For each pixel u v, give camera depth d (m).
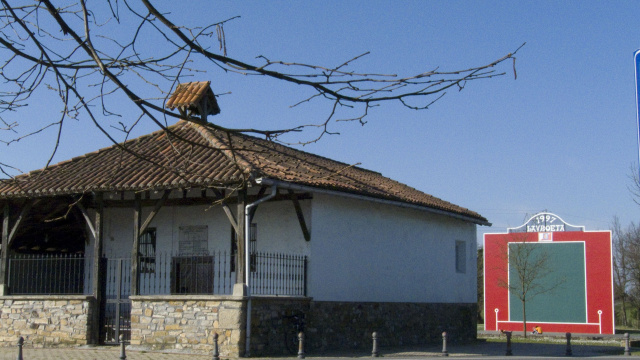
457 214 23.36
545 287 35.25
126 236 18.72
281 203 17.56
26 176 17.94
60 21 5.36
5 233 17.78
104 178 16.73
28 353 15.52
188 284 17.94
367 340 18.84
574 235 35.03
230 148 5.78
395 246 20.70
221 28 5.44
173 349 15.58
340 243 18.25
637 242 46.94
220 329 15.12
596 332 33.97
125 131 5.67
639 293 48.59
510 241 36.16
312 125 5.71
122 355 13.80
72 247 20.08
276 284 16.33
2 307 17.53
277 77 5.48
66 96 5.52
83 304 16.70
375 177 25.30
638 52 5.37
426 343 21.67
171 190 16.52
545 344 25.50
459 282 24.34
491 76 5.13
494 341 26.83
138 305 16.16
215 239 17.77
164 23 5.45
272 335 15.73
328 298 17.61
